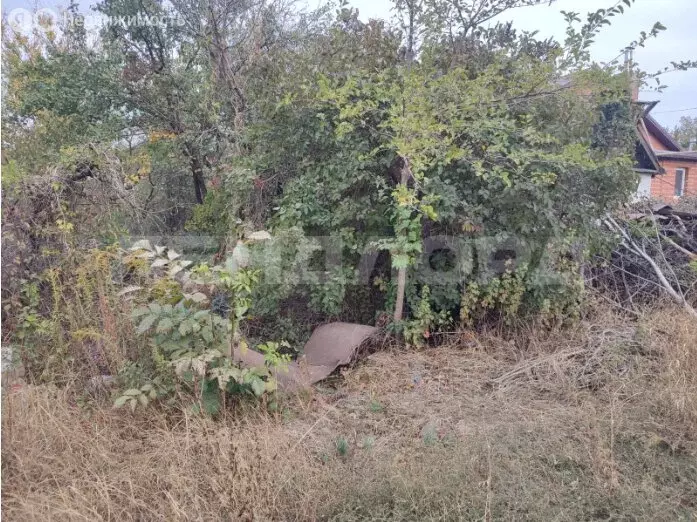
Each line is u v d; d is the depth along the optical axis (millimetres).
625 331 4633
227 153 7168
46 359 3402
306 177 5027
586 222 4828
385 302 5008
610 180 4812
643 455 2941
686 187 16797
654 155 12180
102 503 2402
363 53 5055
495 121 4309
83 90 7484
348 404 3650
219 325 3334
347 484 2646
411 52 5340
